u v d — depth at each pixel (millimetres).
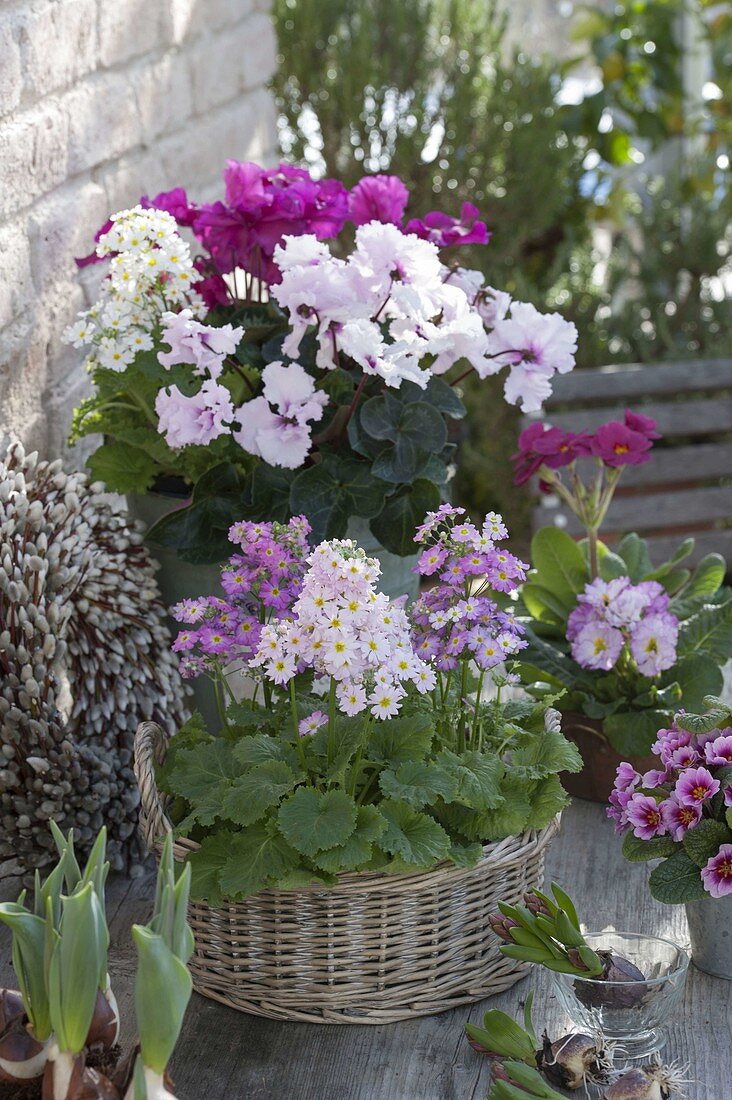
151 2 2260
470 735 1541
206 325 1840
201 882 1340
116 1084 1071
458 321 1762
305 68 3801
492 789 1396
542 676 1910
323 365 1773
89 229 2051
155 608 1822
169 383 1749
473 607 1421
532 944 1311
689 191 4211
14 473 1680
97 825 1664
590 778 1895
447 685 1511
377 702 1297
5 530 1618
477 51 3844
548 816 1430
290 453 1743
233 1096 1305
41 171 1875
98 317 1812
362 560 1288
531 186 3881
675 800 1424
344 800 1331
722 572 2078
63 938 1010
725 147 4324
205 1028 1414
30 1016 1064
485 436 3951
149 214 1756
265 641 1300
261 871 1306
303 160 3938
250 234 1894
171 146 2393
